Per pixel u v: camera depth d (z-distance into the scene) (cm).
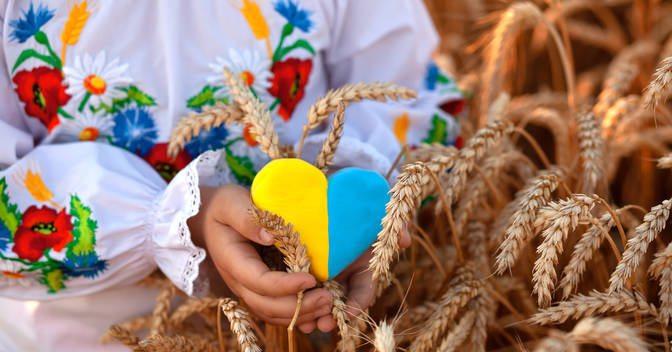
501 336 139
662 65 97
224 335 124
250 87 116
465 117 176
